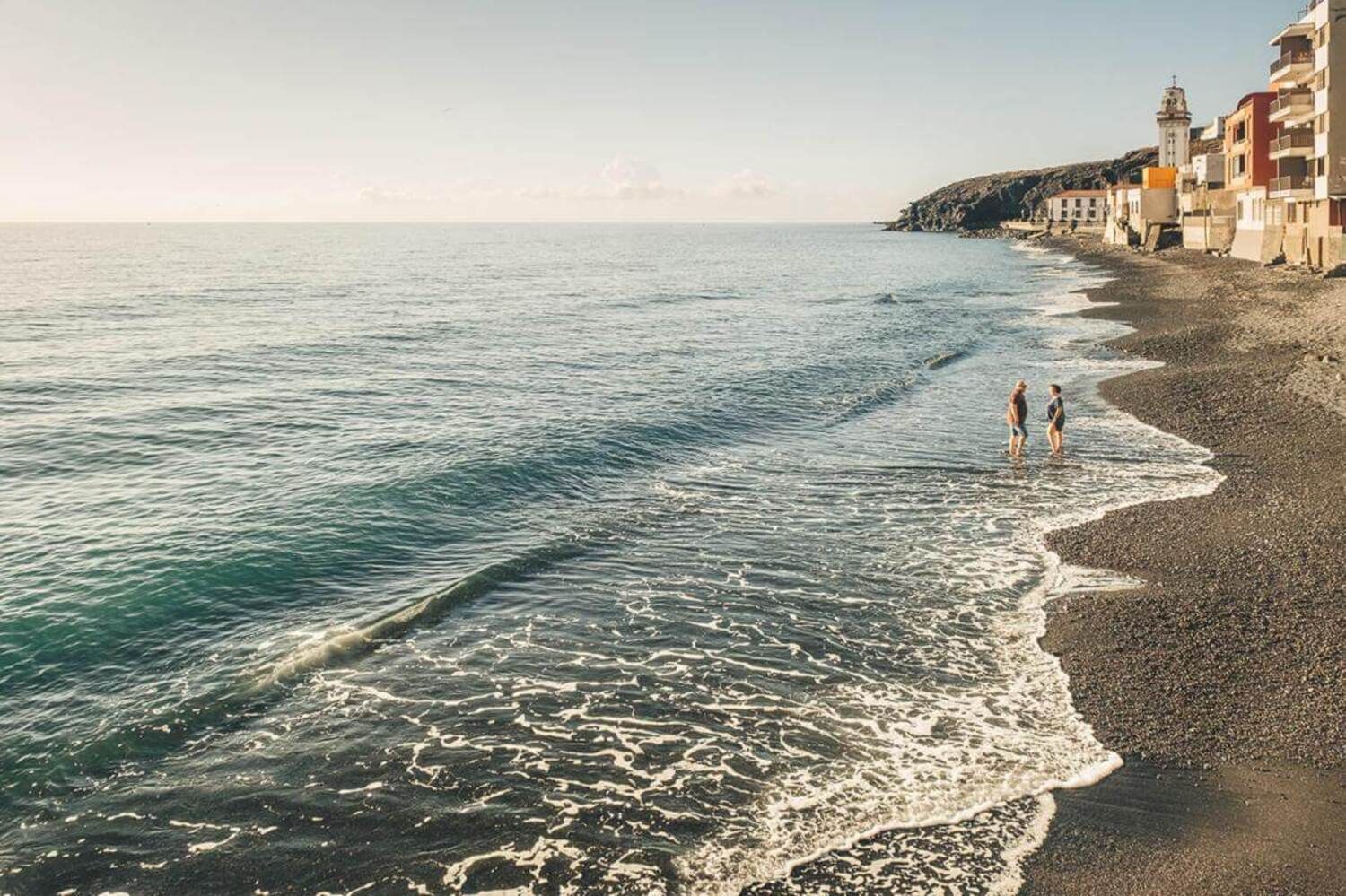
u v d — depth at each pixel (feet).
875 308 216.33
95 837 33.58
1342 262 187.11
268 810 35.06
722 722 41.16
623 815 34.73
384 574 57.88
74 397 106.63
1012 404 83.41
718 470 81.51
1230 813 33.76
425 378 120.98
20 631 49.39
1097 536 62.23
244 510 68.33
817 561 59.88
